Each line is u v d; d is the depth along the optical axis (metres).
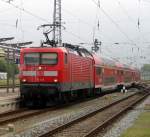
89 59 36.28
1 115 22.08
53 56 27.33
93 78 38.16
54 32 42.09
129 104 31.61
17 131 16.67
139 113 25.09
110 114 24.30
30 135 15.66
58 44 30.70
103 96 43.00
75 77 30.80
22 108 27.11
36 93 27.41
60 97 27.56
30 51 27.70
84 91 35.69
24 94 27.66
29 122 19.78
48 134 15.48
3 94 30.66
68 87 28.89
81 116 21.61
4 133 16.08
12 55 30.83
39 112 23.88
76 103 32.69
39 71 27.34
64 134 16.14
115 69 52.09
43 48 27.55
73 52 30.58
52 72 27.19
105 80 44.62
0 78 55.38
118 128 18.14
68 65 28.59
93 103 32.78
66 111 25.56
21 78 27.77
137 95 47.00
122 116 23.22
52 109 26.75
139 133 16.39
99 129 17.30
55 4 44.19
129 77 65.94
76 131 17.02
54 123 19.39
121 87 58.31
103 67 43.41
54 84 27.08
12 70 31.83
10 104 25.69
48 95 27.30
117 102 33.50
